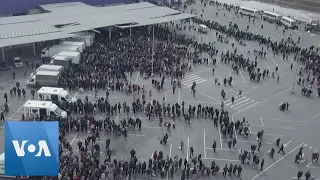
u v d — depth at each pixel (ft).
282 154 155.63
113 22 288.51
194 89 204.85
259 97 208.03
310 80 231.71
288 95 212.43
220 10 424.46
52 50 240.94
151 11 330.95
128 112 182.19
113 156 147.64
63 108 177.27
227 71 241.14
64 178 123.44
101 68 220.64
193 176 136.98
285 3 492.13
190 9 421.59
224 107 194.29
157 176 137.39
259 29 351.46
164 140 157.07
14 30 260.83
